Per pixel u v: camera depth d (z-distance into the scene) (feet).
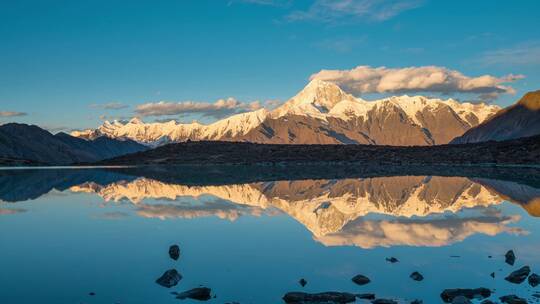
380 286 57.06
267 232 91.61
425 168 363.76
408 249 75.66
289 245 79.25
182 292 54.85
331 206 134.00
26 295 55.01
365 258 70.03
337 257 70.79
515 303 50.11
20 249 78.43
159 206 135.64
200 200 151.64
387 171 324.60
